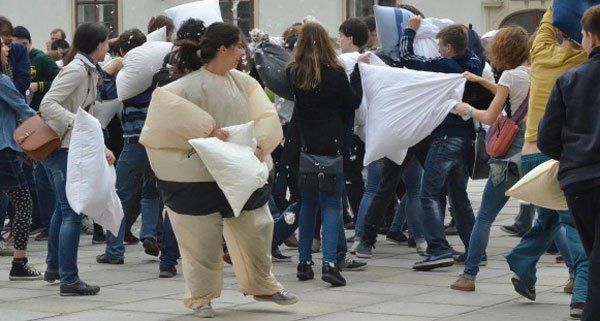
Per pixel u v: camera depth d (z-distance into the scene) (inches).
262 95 585.6
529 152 584.1
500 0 2391.7
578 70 488.1
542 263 765.9
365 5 2482.8
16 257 709.3
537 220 597.9
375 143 719.1
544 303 614.2
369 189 794.8
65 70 654.5
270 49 704.4
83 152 631.8
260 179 560.1
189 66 574.9
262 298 603.5
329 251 675.4
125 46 826.8
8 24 921.5
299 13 2508.6
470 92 723.4
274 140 581.0
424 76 715.4
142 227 796.0
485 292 651.5
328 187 666.2
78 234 652.1
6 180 705.0
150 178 791.7
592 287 469.4
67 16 2610.7
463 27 740.0
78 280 651.5
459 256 764.6
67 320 576.4
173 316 585.6
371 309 599.5
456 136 725.3
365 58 735.1
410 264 766.5
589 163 478.3
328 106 669.3
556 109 491.8
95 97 675.4
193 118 557.3
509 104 640.4
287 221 748.6
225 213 573.6
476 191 1323.8
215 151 552.1
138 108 775.7
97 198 631.8
